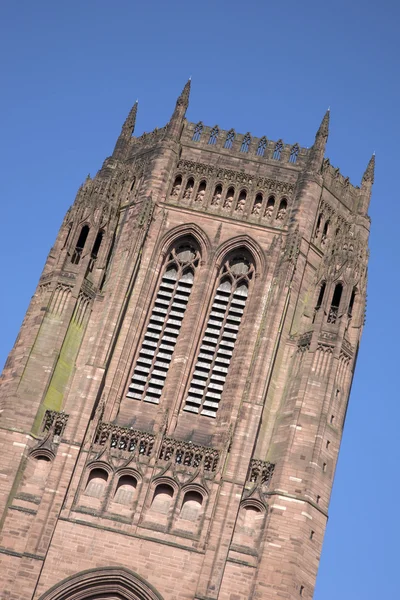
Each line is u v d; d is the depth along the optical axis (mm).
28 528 104562
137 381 114000
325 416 109562
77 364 113125
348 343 114062
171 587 102938
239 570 103000
